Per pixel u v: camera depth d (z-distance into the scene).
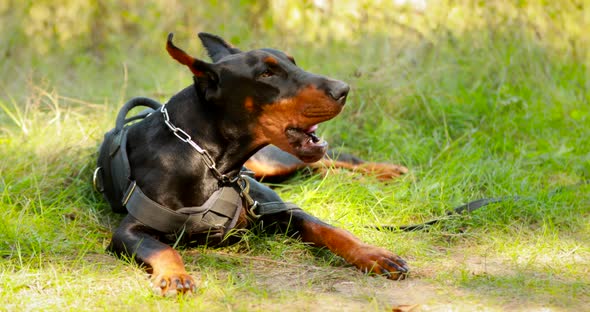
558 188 7.49
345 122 9.34
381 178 8.03
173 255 5.29
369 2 11.76
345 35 11.71
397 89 9.84
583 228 6.75
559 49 11.15
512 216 6.90
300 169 7.78
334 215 6.85
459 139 8.80
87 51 12.54
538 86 10.41
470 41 10.83
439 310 4.73
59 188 7.26
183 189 5.68
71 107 9.79
